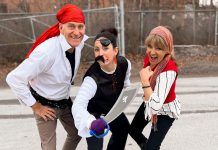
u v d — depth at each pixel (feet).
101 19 40.27
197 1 43.45
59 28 10.36
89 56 39.06
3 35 38.50
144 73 10.21
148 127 17.83
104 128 8.87
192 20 43.24
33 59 9.90
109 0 40.93
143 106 11.58
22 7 39.45
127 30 41.60
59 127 18.25
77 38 10.14
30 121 19.47
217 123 18.80
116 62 10.61
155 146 10.89
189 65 37.55
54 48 10.09
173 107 10.83
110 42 10.11
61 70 10.35
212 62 39.04
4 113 20.98
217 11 43.65
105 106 10.62
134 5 42.06
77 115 9.46
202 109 21.24
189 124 18.61
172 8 43.11
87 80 10.27
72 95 24.56
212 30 44.04
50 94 10.62
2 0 38.91
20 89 10.01
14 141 16.58
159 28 10.43
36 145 16.08
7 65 37.65
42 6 39.78
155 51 10.28
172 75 10.29
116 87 10.58
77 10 10.16
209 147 15.62
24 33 38.88
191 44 43.50
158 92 10.15
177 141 16.30
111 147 11.69
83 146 15.74
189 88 27.07
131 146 15.62
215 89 26.68
